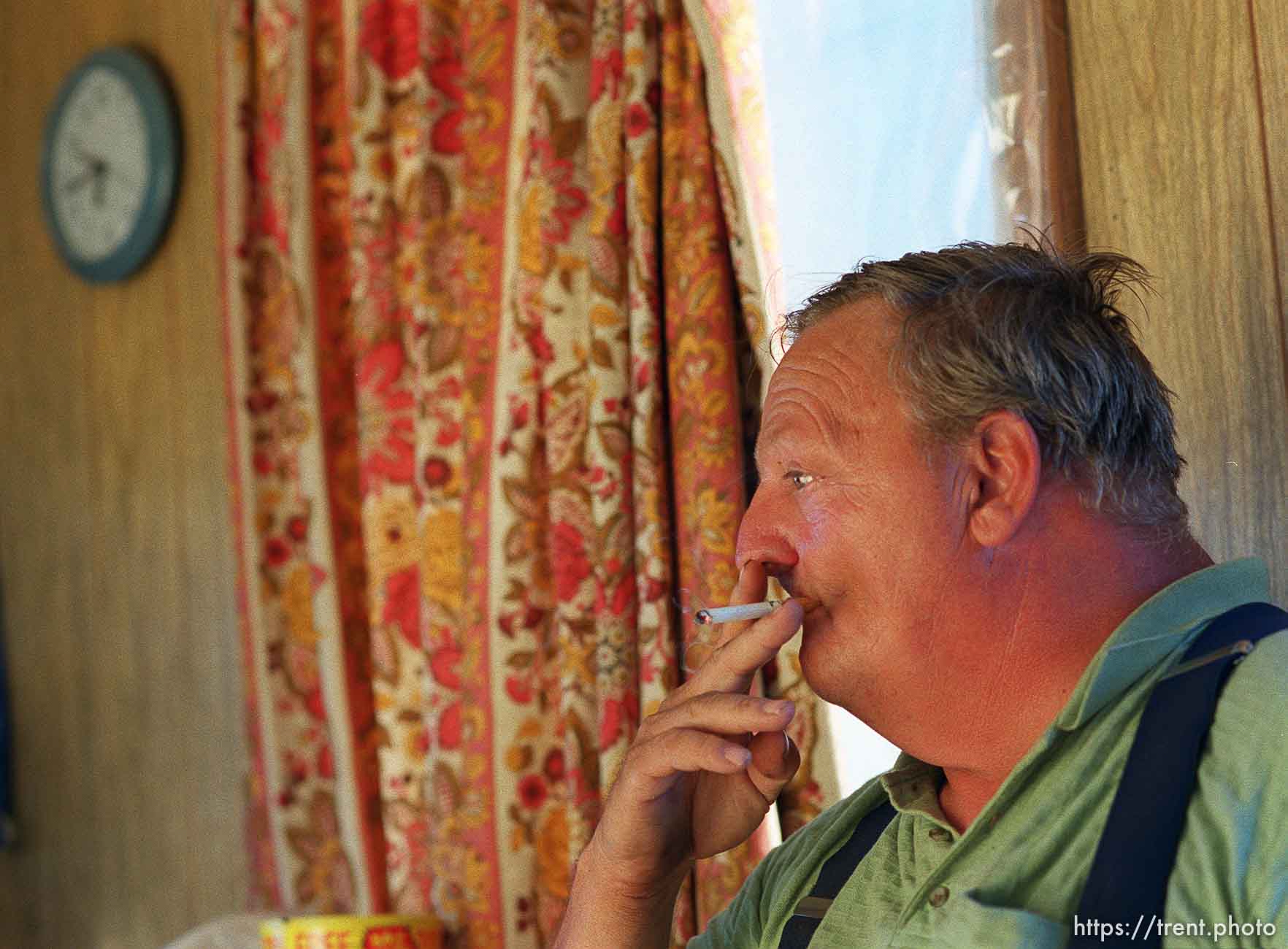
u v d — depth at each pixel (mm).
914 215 1785
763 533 1058
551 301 1993
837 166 1870
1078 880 872
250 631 2471
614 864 1130
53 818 3223
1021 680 976
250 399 2500
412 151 2289
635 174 1899
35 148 3324
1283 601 1363
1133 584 974
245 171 2539
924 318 1017
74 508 3182
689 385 1837
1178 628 930
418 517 2248
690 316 1841
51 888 3221
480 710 2049
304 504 2410
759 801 1140
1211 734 864
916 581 988
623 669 1885
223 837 2797
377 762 2385
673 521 1901
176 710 2916
